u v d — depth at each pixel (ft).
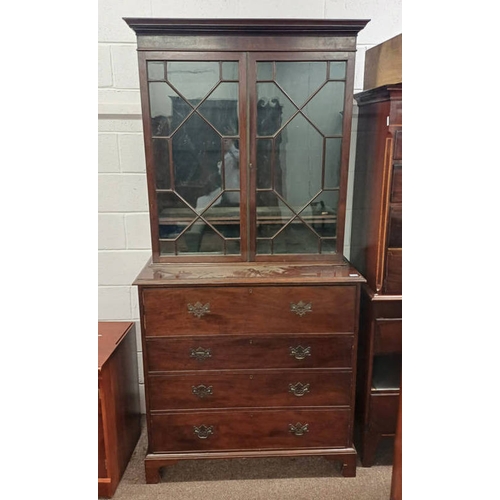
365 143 5.22
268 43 4.47
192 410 4.94
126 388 5.48
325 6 5.44
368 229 5.13
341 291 4.70
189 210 4.93
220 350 4.79
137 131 5.71
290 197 4.94
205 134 4.73
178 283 4.57
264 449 5.10
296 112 4.68
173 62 4.51
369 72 5.44
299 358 4.85
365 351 5.16
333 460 5.17
